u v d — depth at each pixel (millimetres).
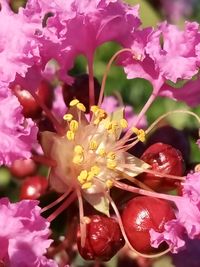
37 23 61
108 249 62
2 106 59
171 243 59
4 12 62
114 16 64
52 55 63
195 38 64
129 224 61
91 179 64
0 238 57
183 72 64
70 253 64
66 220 64
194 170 65
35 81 62
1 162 59
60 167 64
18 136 59
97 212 64
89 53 66
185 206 61
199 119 66
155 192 64
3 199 58
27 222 57
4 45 61
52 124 65
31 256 57
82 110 65
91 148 65
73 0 62
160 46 64
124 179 65
